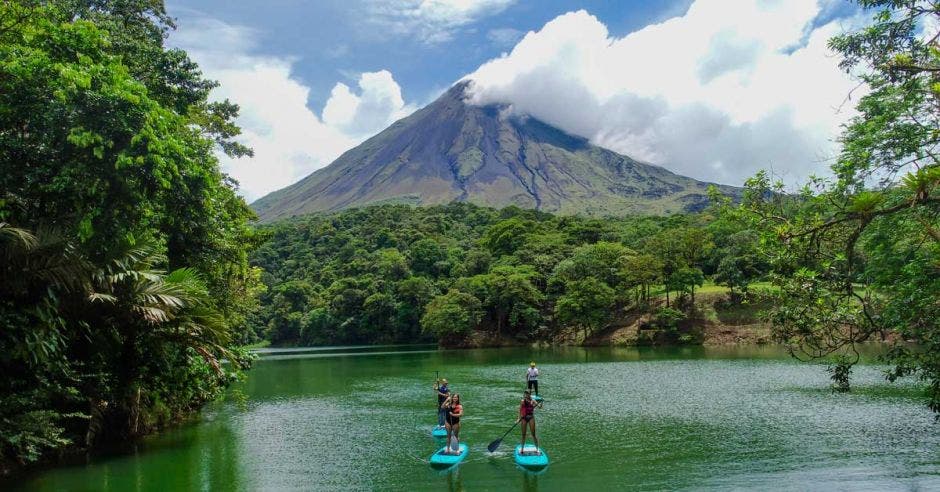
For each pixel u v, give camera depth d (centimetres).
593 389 3484
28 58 1409
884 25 1202
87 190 1425
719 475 1573
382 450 1981
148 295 1697
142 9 2600
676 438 2059
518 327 9225
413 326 10438
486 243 12862
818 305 1205
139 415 2141
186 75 2303
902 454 1753
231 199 2817
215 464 1761
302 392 3750
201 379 2472
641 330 7644
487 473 1653
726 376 3966
